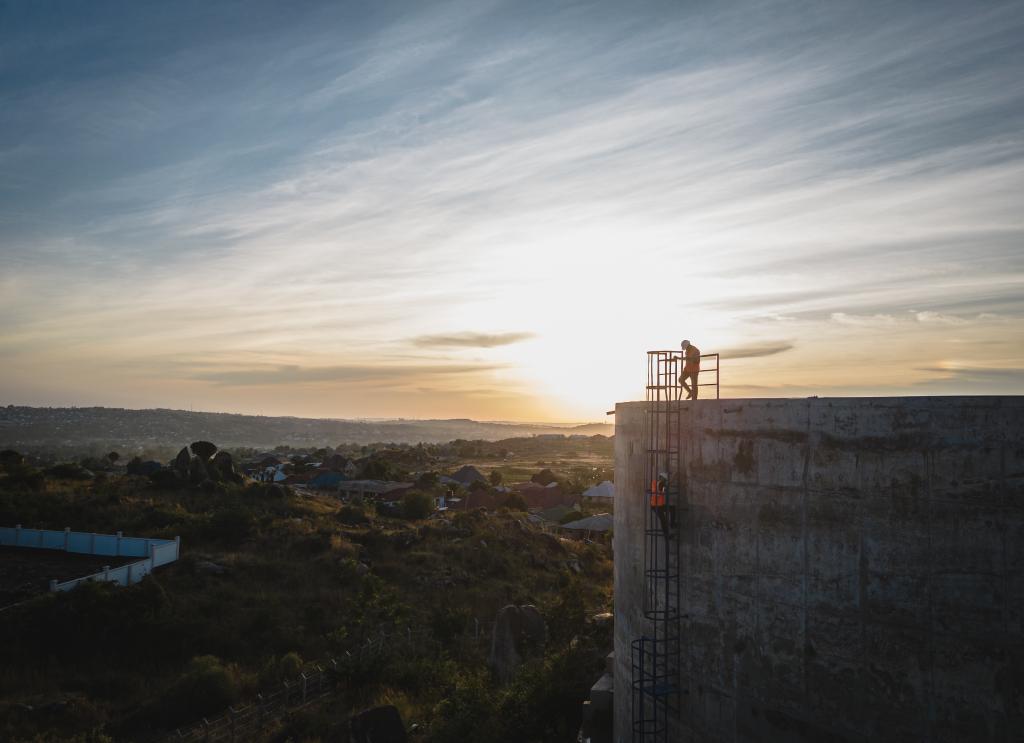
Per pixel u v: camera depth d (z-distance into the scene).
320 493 71.69
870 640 9.89
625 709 14.67
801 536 10.77
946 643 9.20
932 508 9.42
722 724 11.78
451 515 60.50
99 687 24.28
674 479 12.93
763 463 11.37
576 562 46.97
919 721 9.38
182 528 41.56
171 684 24.55
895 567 9.70
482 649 29.44
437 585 37.97
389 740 18.11
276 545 41.16
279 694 23.95
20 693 23.12
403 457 129.75
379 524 51.00
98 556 36.78
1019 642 8.64
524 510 71.50
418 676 25.08
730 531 11.83
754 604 11.38
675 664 12.68
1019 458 8.77
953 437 9.31
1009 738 8.66
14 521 41.06
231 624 29.73
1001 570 8.84
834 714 10.22
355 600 31.80
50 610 27.17
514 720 18.84
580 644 22.67
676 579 12.76
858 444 10.18
